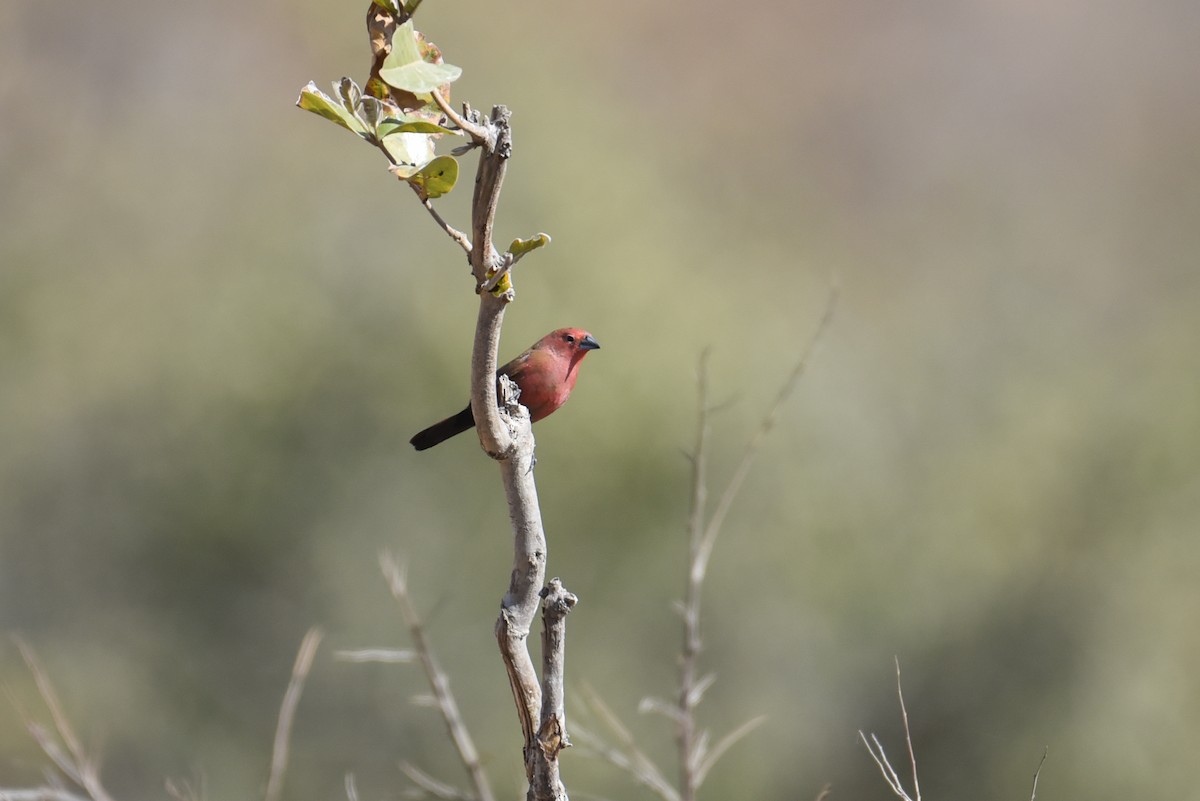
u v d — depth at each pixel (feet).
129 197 64.59
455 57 66.28
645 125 75.77
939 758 57.31
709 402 57.82
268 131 70.18
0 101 74.02
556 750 13.24
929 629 59.52
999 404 67.82
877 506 61.77
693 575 20.10
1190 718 56.49
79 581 57.52
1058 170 101.81
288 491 56.34
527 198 59.88
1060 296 80.02
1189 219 90.68
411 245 58.65
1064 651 58.59
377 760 52.70
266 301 58.59
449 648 54.03
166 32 81.46
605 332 57.72
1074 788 56.03
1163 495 61.26
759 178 100.17
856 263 88.12
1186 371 65.26
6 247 62.28
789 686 57.26
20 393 59.72
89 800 20.44
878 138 105.50
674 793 19.34
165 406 58.49
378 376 57.06
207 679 55.31
